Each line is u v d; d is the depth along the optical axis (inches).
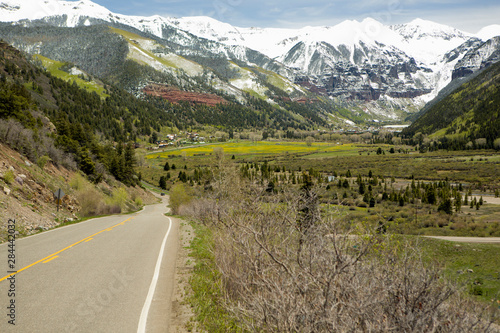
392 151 6033.5
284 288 143.3
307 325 131.2
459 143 6235.2
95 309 209.2
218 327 196.9
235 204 230.5
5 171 740.7
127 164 3068.4
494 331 135.5
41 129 1588.3
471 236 1082.7
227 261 228.4
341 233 157.2
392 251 158.9
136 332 181.5
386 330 124.8
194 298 244.7
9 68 6323.8
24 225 552.7
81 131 2297.0
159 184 4003.4
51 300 218.8
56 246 420.8
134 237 552.4
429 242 671.1
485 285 453.4
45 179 979.9
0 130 968.3
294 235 179.2
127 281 277.4
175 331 189.6
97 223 784.9
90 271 300.7
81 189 1194.0
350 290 135.2
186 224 860.6
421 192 2206.0
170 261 373.1
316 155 5757.9
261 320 147.9
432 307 136.6
